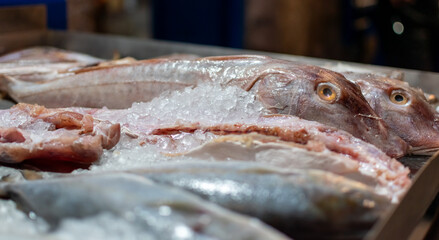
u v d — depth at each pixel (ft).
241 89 2.16
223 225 1.50
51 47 3.65
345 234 1.62
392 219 1.61
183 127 2.05
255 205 1.64
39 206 1.64
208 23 5.31
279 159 1.87
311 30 5.93
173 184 1.69
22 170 1.96
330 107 2.08
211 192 1.66
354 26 5.39
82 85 2.37
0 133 1.97
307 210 1.61
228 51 3.25
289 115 2.06
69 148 1.94
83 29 4.92
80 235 1.50
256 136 1.90
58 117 2.09
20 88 2.45
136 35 5.60
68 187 1.62
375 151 1.91
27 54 3.13
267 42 5.93
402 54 3.99
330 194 1.62
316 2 5.77
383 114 2.20
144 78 2.30
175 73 2.27
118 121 2.15
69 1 4.64
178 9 5.28
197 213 1.51
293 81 2.12
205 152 1.92
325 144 1.93
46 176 1.93
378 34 4.12
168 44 3.36
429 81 2.77
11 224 1.65
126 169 1.80
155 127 2.09
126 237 1.48
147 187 1.58
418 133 2.18
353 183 1.67
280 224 1.63
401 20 3.90
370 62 5.12
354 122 2.08
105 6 5.17
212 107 2.12
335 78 2.14
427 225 1.88
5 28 3.44
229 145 1.90
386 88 2.24
